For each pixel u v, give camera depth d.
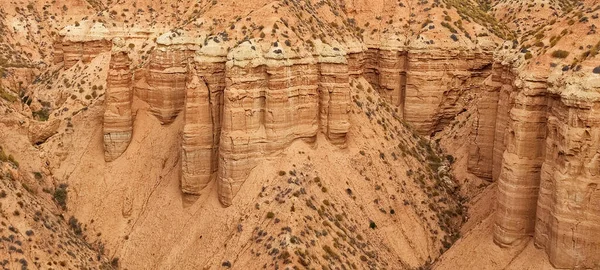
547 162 48.00
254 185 58.69
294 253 51.59
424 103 78.19
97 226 66.69
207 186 63.19
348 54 73.62
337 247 54.72
